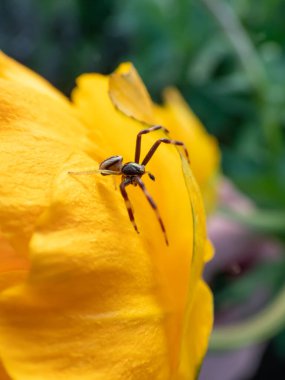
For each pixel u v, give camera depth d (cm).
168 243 7
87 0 23
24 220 7
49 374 6
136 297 7
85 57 24
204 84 18
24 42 26
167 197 8
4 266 7
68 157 7
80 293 7
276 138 15
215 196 13
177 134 12
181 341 7
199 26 19
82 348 7
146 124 8
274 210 14
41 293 6
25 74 8
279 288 15
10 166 7
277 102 16
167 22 19
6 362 6
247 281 15
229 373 15
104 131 8
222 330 12
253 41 18
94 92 8
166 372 7
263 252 16
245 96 17
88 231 7
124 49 23
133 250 7
